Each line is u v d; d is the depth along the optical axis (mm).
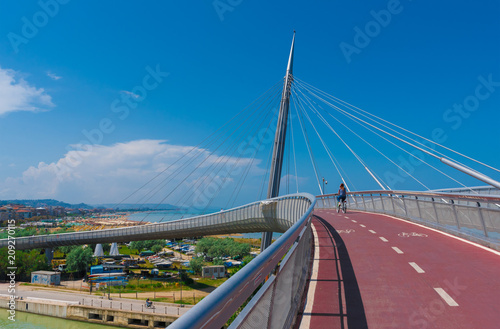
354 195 40656
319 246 14016
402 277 8750
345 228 19625
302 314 6289
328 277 9008
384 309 6531
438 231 16625
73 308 64875
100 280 91375
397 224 20719
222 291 2189
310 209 9344
